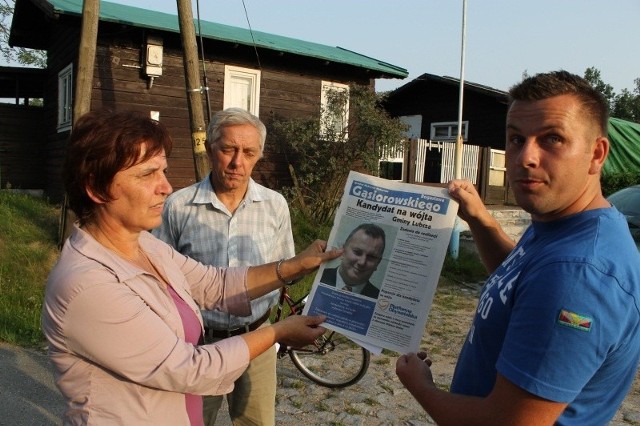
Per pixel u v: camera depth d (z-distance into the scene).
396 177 14.01
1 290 6.20
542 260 1.37
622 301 1.26
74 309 1.57
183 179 10.79
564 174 1.40
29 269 6.84
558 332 1.26
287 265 2.28
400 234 2.04
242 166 2.76
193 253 2.82
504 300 1.47
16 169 12.53
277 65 11.75
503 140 16.42
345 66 12.37
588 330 1.24
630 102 58.66
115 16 9.70
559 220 1.46
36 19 12.39
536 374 1.27
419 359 1.74
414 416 4.07
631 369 1.37
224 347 1.76
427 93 18.58
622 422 4.05
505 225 12.84
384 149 11.39
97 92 9.80
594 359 1.26
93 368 1.63
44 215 9.07
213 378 1.69
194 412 1.85
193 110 6.79
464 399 1.47
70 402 1.64
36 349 5.08
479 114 17.05
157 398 1.68
